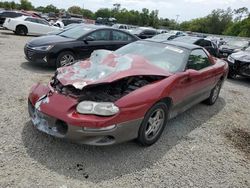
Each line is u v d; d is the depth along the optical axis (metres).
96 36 8.05
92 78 3.40
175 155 3.68
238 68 9.12
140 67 3.73
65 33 8.25
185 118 5.05
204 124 4.89
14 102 4.78
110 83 3.37
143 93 3.42
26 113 4.35
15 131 3.75
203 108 5.77
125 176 3.10
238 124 5.12
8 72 6.81
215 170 3.47
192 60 4.69
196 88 4.67
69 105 3.16
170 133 4.32
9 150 3.30
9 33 18.12
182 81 4.09
